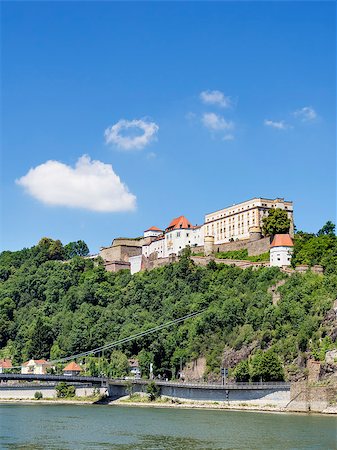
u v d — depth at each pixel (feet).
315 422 501.15
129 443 407.64
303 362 633.61
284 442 405.18
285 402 600.39
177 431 458.09
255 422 504.43
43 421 527.81
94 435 441.68
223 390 648.38
